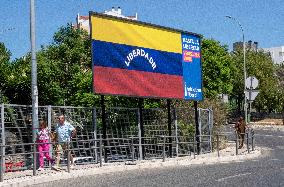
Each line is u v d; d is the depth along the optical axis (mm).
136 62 20781
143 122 22375
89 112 19188
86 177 15125
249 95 28016
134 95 20547
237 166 18438
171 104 27703
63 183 13484
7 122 16078
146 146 22250
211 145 25875
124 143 20875
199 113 25531
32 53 16844
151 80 21500
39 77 28859
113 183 13188
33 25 16906
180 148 24438
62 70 32438
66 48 33969
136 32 20906
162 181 13531
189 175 15211
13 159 16047
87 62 34844
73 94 31219
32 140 16062
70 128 16672
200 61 24609
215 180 13633
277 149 28859
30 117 17062
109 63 19547
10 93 28031
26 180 13172
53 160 16875
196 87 24250
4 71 27984
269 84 73625
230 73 66750
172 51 22828
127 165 17875
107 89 19328
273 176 14547
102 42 19328
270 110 76875
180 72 23250
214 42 63000
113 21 19875
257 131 50375
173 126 23797
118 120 20688
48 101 29484
